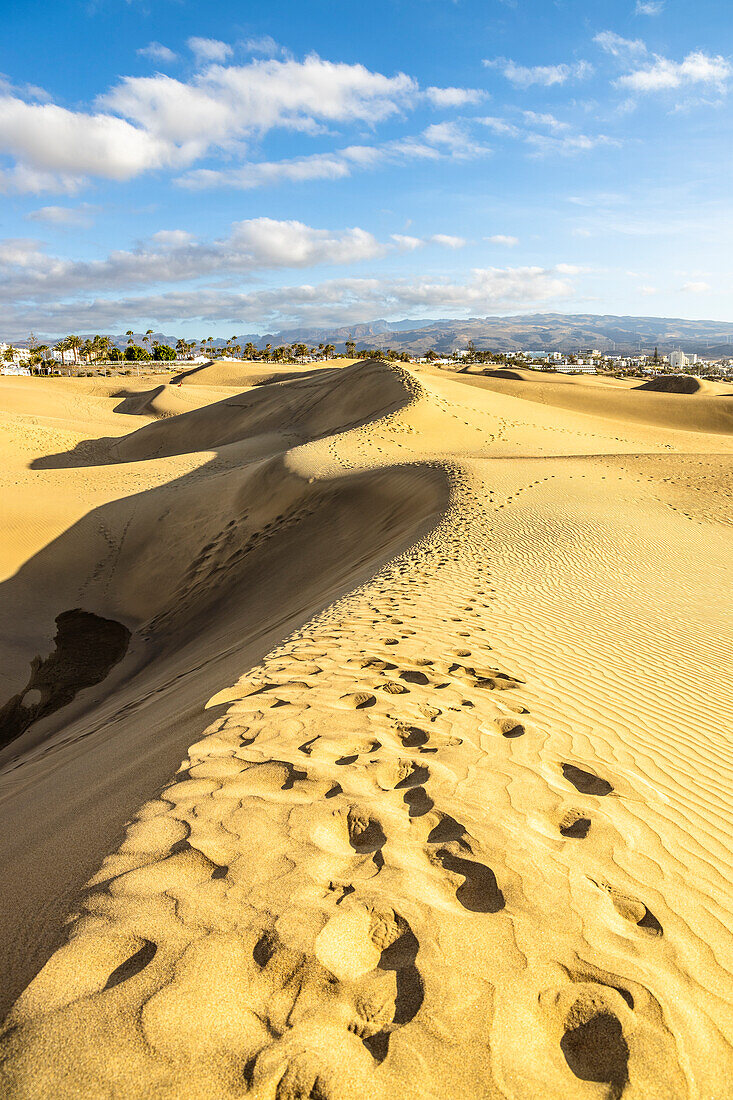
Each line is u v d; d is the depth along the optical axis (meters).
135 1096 1.84
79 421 65.94
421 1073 1.95
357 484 22.69
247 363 116.38
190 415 59.16
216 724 4.84
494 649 6.89
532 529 14.73
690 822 3.75
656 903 2.89
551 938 2.55
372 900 2.67
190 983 2.20
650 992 2.33
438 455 30.22
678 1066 2.06
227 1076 1.90
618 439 40.94
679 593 10.93
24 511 26.47
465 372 100.62
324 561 17.83
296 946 2.37
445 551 12.67
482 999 2.22
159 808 3.48
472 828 3.30
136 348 158.00
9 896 3.19
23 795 6.58
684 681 6.71
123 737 7.14
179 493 28.47
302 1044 2.01
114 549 24.77
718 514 18.11
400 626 7.58
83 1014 2.10
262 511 24.50
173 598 21.30
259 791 3.62
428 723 4.73
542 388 69.81
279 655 6.70
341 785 3.67
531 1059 2.03
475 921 2.61
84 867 3.10
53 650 18.19
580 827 3.49
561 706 5.51
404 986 2.25
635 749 4.82
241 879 2.78
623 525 15.73
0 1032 2.07
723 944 2.67
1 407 68.00
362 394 48.22
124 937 2.44
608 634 8.14
